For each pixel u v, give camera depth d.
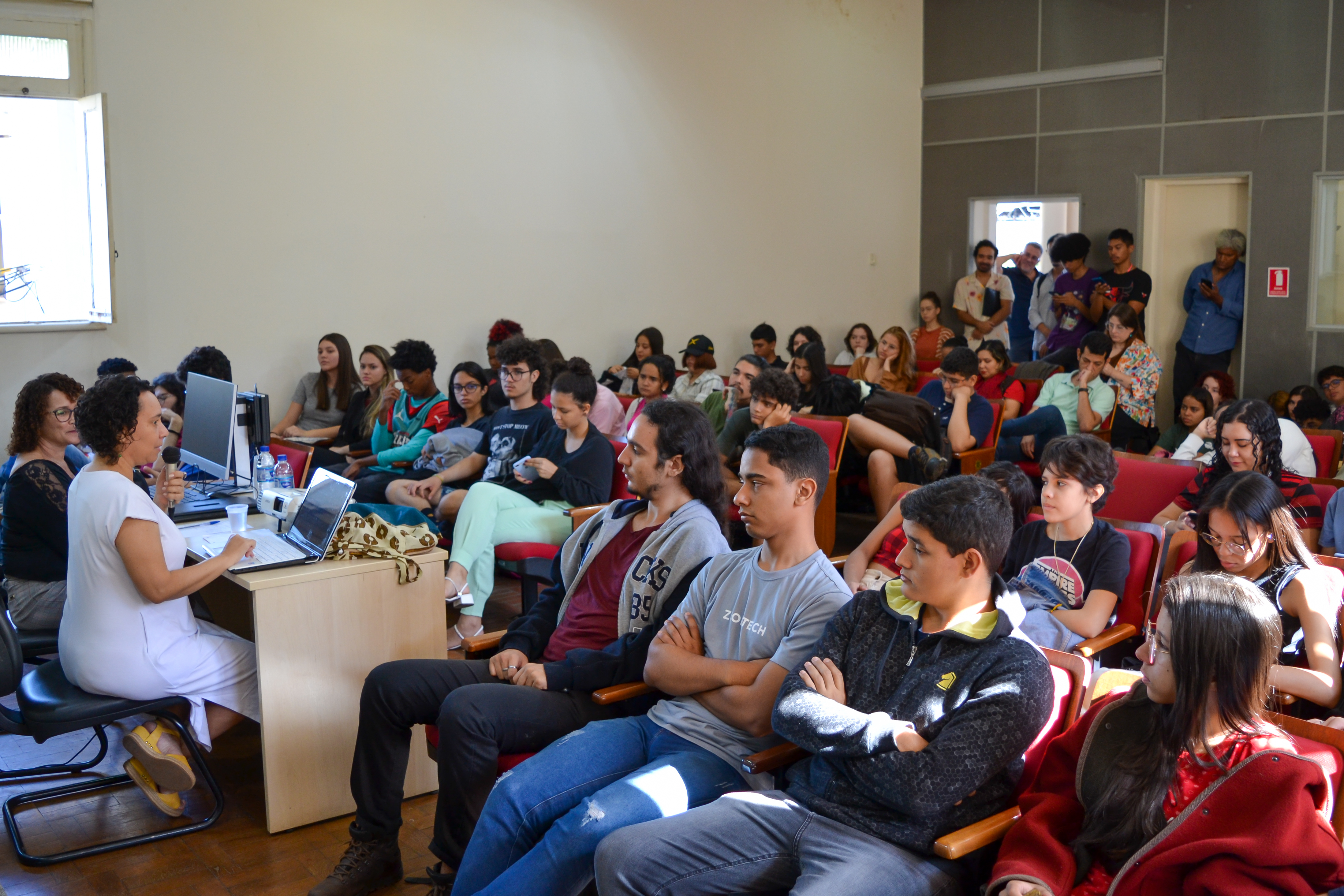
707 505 2.58
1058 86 8.69
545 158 7.23
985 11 9.02
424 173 6.73
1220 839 1.54
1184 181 8.16
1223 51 7.84
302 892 2.53
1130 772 1.71
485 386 4.93
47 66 5.58
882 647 1.95
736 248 8.35
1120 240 8.01
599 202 7.53
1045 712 1.78
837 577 2.16
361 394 5.96
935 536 1.85
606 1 7.40
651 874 1.85
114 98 5.71
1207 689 1.63
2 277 5.67
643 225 7.78
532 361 4.25
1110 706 1.78
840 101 8.89
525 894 1.97
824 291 8.99
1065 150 8.72
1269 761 1.57
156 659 2.66
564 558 2.73
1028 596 2.87
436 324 6.88
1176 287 8.41
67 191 5.77
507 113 7.04
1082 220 8.70
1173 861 1.58
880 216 9.32
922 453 5.02
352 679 2.87
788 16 8.45
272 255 6.25
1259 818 1.55
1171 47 8.08
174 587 2.61
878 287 9.39
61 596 3.20
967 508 1.84
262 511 3.59
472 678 2.52
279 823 2.80
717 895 1.88
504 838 2.10
